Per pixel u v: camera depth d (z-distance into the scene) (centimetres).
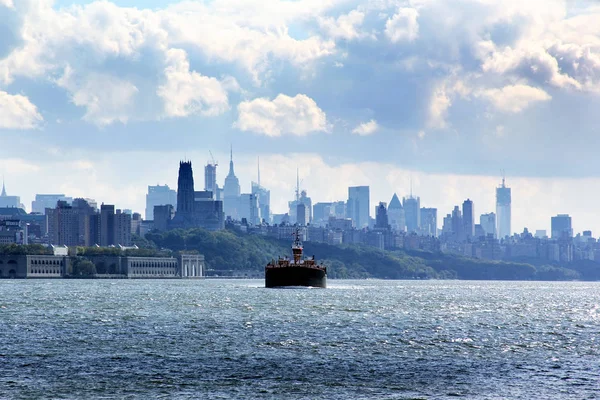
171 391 16612
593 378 17988
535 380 17788
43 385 16962
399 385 17312
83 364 19125
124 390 16650
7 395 16175
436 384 17412
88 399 15950
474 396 16412
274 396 16362
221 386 17088
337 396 16400
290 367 19038
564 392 16712
